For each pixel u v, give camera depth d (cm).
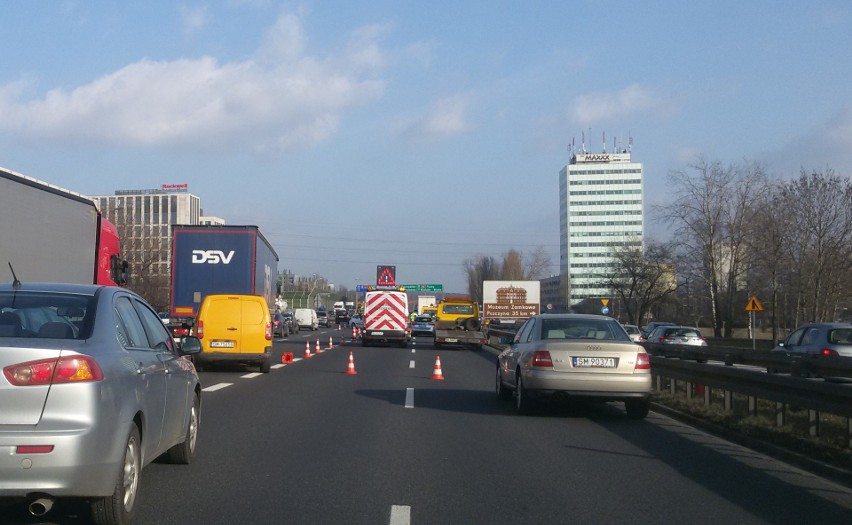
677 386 1627
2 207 1220
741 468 869
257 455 889
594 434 1102
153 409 652
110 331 609
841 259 4562
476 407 1384
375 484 757
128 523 596
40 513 530
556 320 1317
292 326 5569
